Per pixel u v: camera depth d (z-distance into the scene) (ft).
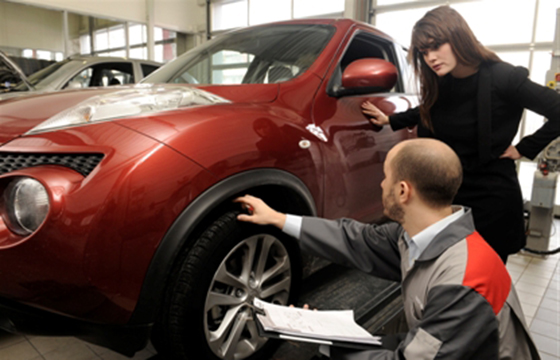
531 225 9.64
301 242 3.75
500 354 2.60
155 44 29.04
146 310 3.09
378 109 5.68
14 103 3.88
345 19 5.98
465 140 4.44
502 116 4.26
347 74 4.88
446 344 2.46
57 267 2.84
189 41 31.58
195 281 3.30
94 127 3.21
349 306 5.00
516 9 16.88
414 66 4.49
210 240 3.36
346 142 4.95
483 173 4.42
